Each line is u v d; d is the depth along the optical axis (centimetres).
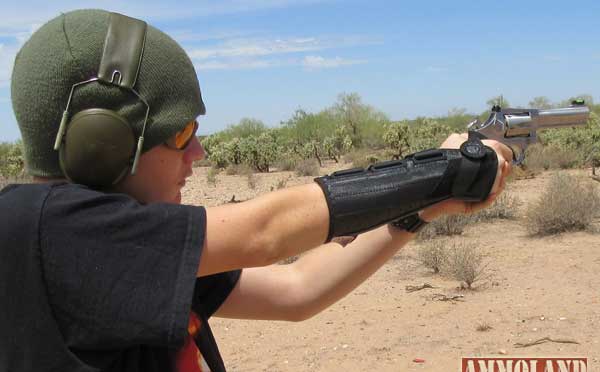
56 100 115
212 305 151
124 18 118
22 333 109
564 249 859
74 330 109
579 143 2144
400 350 543
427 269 807
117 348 111
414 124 3900
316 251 168
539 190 1426
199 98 126
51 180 124
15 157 2367
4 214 110
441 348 539
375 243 161
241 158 2830
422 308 652
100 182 118
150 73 117
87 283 107
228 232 113
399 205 124
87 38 115
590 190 1047
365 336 583
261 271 161
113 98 114
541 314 605
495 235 991
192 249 110
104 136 113
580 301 635
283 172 2647
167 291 108
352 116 3691
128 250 109
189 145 131
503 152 141
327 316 652
